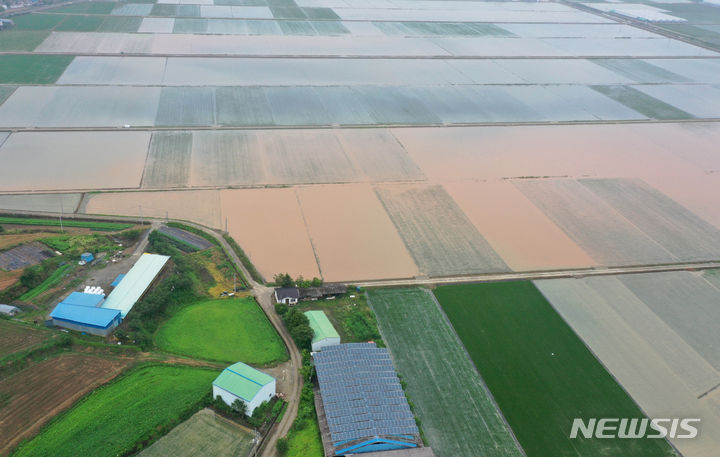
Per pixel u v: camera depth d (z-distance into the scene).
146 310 80.19
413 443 64.75
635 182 137.00
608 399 74.31
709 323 90.44
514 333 84.88
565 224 116.75
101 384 69.31
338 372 71.81
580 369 78.94
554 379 76.88
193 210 110.94
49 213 106.19
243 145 140.00
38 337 74.94
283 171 129.12
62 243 97.00
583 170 141.38
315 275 95.00
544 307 91.12
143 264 90.69
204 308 85.00
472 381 75.44
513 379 76.31
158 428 64.25
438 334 83.50
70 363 72.00
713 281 101.44
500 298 92.50
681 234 116.31
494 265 101.44
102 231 102.31
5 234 97.62
